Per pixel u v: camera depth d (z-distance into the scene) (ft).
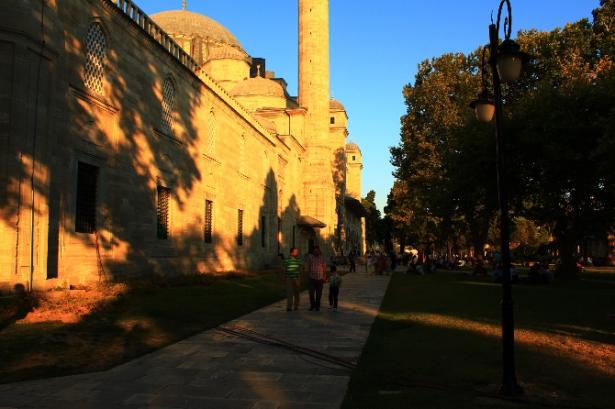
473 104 29.35
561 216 96.89
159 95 84.38
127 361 29.30
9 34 50.39
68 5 60.29
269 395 22.74
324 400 21.94
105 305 47.91
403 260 223.51
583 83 89.76
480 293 72.28
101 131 67.62
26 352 30.45
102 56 68.85
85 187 64.95
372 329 40.70
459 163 106.32
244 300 60.34
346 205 285.23
